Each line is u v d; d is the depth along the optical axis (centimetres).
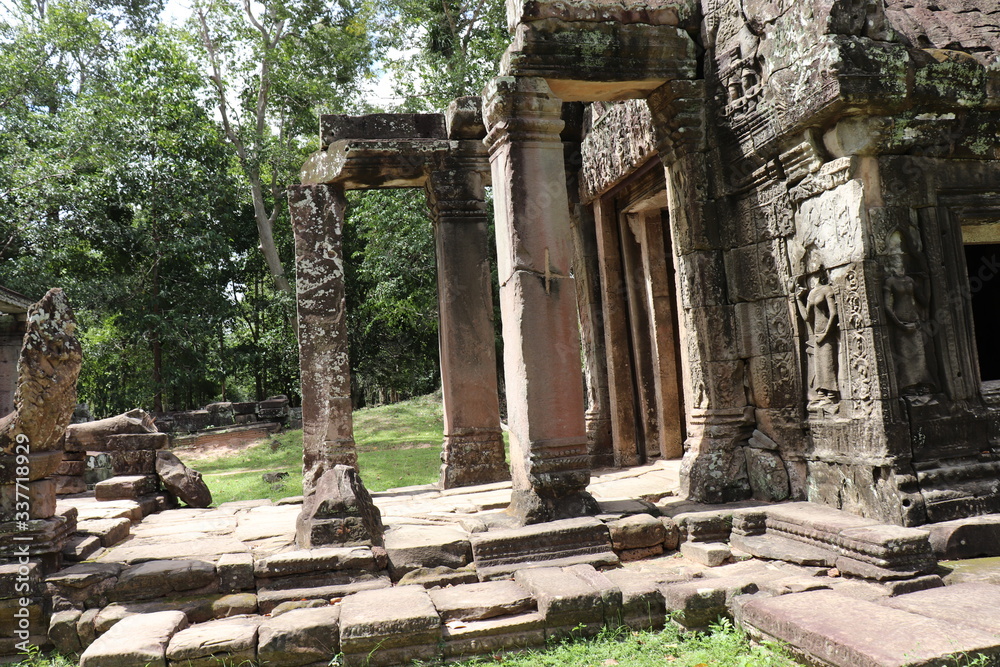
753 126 631
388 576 527
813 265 594
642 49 650
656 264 934
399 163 855
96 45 2322
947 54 564
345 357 853
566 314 610
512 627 446
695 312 686
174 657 420
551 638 449
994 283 728
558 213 616
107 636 435
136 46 2355
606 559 539
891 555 449
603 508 623
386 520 641
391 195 1839
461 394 867
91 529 605
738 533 570
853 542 473
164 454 895
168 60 2248
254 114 2467
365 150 838
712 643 431
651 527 577
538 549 540
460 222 879
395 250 1878
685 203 691
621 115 836
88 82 2305
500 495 753
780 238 631
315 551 530
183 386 2638
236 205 2591
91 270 2433
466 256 878
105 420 901
